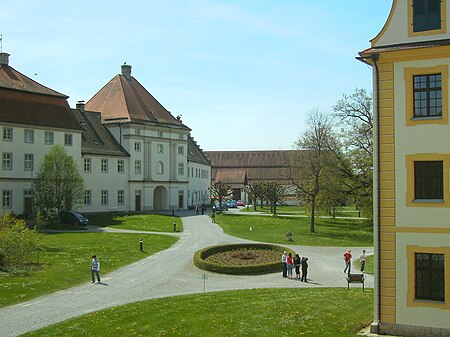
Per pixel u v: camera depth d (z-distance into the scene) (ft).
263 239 190.90
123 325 74.64
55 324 76.48
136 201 294.25
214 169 508.12
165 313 81.87
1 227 132.57
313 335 69.51
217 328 72.69
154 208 315.37
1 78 230.48
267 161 508.53
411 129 73.77
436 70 72.64
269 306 86.48
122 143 291.99
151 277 121.08
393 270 74.08
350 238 201.67
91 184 268.21
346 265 133.28
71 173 220.64
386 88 75.36
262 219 273.95
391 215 74.43
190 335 69.51
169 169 315.99
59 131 242.78
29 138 230.48
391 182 74.64
